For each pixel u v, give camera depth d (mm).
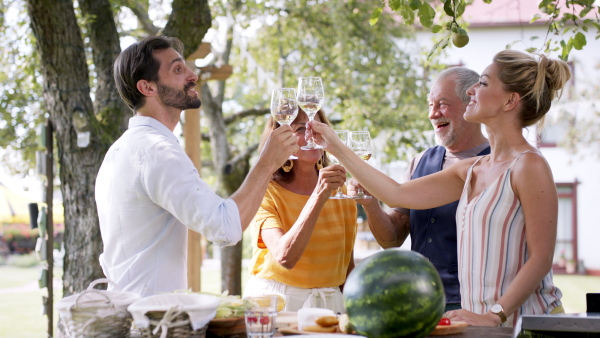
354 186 2859
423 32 12117
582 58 13758
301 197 2953
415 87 9203
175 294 1877
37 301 11648
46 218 4605
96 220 4520
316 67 9430
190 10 4688
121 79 2447
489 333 1895
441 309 1629
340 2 9188
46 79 4543
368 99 8859
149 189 2193
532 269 2209
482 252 2334
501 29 14883
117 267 2322
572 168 15531
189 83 2477
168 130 2430
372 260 1667
